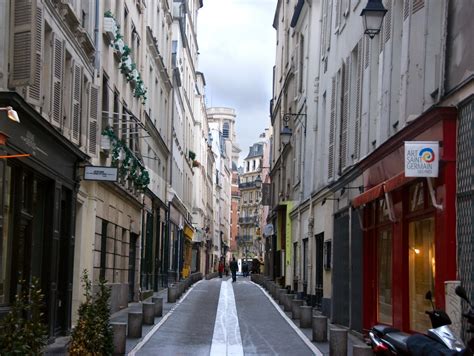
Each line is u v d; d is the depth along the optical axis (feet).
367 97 59.11
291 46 121.90
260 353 49.19
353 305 63.10
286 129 103.40
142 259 98.27
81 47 56.44
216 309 80.74
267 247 167.12
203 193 256.93
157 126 114.11
